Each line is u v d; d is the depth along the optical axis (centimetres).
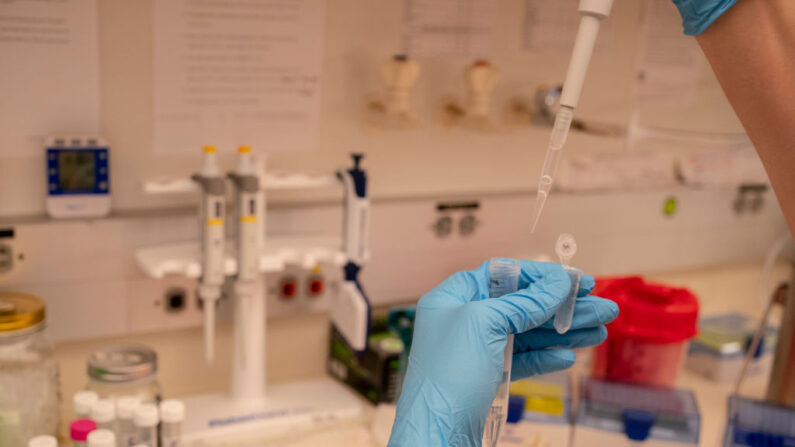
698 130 241
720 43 94
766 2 89
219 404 168
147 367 142
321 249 165
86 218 155
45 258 151
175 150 165
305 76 175
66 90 152
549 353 110
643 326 167
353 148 186
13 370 141
